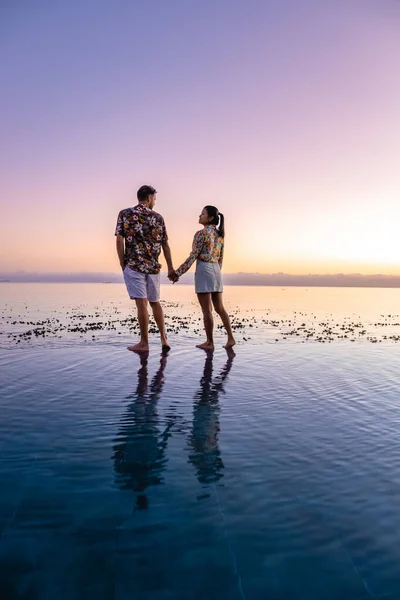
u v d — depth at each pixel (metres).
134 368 5.43
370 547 1.83
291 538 1.88
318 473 2.53
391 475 2.52
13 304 18.58
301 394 4.34
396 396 4.30
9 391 4.23
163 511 2.08
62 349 6.76
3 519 1.98
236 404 3.94
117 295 30.77
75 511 2.06
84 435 3.08
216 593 1.55
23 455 2.71
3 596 1.52
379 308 20.70
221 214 7.54
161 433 3.15
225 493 2.27
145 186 7.13
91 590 1.55
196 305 19.70
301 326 11.12
